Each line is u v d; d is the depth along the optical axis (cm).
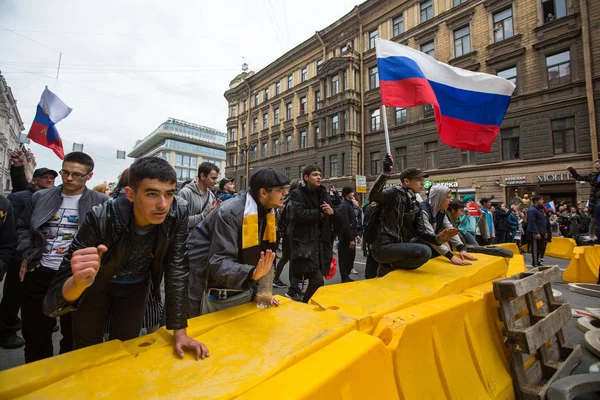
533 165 1424
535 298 240
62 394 89
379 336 153
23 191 340
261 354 115
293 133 2633
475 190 1592
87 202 232
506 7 1528
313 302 179
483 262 298
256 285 193
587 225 1108
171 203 131
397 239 290
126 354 113
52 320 212
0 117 1382
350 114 2088
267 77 2956
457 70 402
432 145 1794
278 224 477
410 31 1870
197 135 7238
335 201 535
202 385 96
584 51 1303
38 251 211
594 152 1263
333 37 2330
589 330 307
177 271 135
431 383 160
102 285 144
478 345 204
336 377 110
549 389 197
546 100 1405
